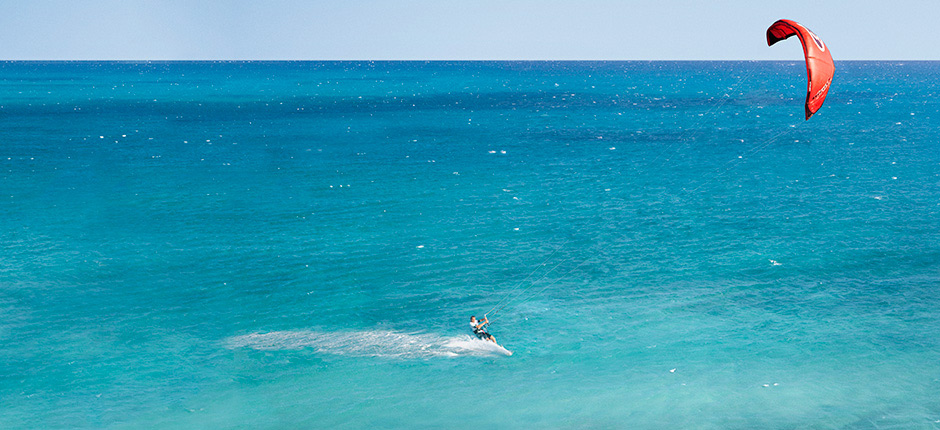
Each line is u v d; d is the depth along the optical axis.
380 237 36.91
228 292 28.81
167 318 26.09
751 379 21.22
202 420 19.03
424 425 18.88
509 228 38.78
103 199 44.84
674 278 30.34
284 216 41.22
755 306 27.05
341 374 21.94
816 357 22.53
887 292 28.11
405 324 25.89
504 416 19.34
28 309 26.58
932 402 19.55
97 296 28.09
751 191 47.81
